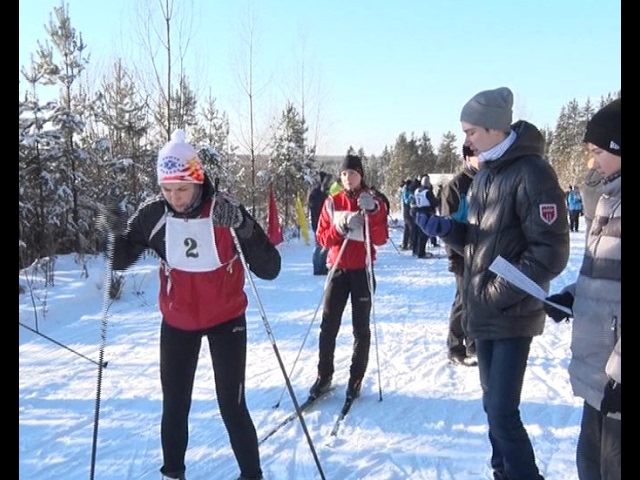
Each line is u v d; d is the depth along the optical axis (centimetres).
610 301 214
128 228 303
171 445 308
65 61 1173
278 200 1931
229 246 296
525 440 287
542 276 267
